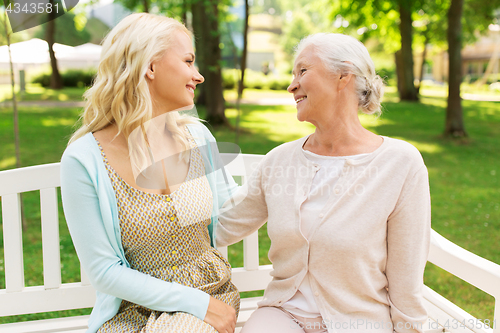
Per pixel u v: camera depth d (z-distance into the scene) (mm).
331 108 1398
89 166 1298
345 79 1362
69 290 1708
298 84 1413
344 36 1399
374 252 1344
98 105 1367
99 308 1386
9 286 1674
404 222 1337
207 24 8109
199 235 1443
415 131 10023
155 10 7820
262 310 1468
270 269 1877
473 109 14117
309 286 1395
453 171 6656
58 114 10594
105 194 1295
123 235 1332
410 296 1340
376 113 1503
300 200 1403
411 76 17281
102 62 1354
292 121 11086
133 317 1345
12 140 7797
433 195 5379
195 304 1312
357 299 1356
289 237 1401
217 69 8516
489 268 1417
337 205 1345
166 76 1348
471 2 13305
